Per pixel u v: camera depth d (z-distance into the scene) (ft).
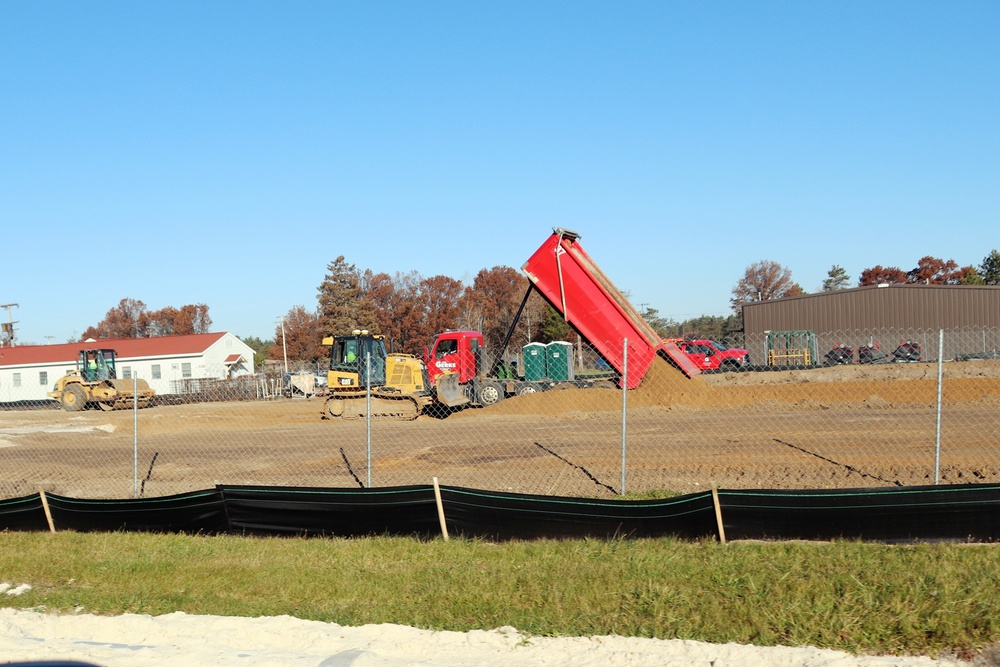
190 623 23.39
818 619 20.59
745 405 67.72
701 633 20.47
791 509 27.20
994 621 19.84
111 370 121.70
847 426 54.75
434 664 19.80
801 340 148.87
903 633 19.66
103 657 21.12
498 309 254.06
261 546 30.86
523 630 21.47
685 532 28.22
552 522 29.35
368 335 79.15
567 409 70.18
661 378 69.41
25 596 26.50
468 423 66.95
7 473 52.75
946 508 26.08
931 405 65.57
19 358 179.52
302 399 139.64
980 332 142.31
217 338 199.72
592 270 67.92
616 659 19.42
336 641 21.59
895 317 150.30
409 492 30.53
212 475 48.78
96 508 34.71
